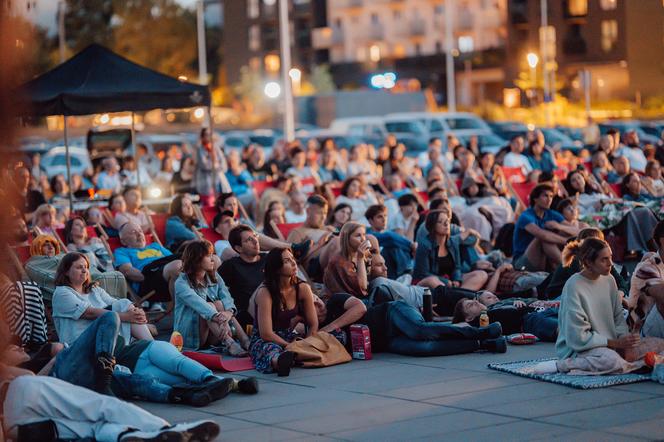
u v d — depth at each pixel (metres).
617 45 62.75
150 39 81.50
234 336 9.69
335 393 7.60
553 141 37.97
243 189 19.94
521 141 21.31
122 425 5.89
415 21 84.56
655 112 58.00
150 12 81.56
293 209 15.67
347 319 9.30
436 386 7.69
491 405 6.90
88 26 79.62
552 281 11.36
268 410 7.04
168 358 7.54
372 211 12.91
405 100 52.56
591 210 16.56
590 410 6.60
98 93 15.95
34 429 5.88
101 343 6.87
